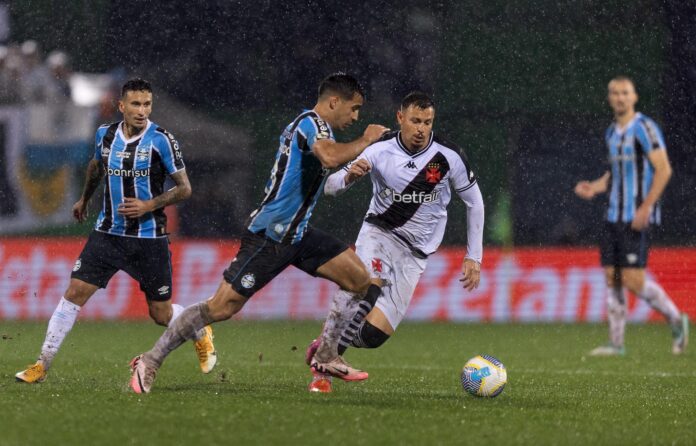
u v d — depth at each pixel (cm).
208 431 1673
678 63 5959
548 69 5941
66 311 2405
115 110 5928
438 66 5906
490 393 2272
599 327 5106
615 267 3834
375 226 2422
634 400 2347
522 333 4766
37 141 5838
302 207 2084
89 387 2305
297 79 5922
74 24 5919
